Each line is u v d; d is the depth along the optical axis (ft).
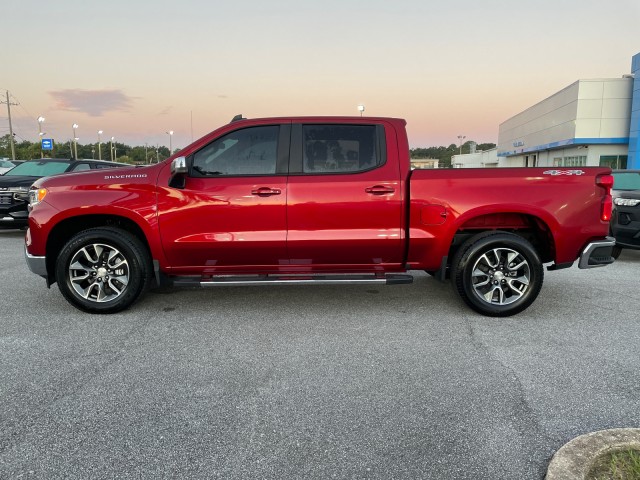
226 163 15.57
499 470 7.93
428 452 8.40
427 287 19.67
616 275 22.34
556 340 13.74
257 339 13.82
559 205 15.42
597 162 95.40
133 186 15.34
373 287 19.65
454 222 15.34
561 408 9.87
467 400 10.21
